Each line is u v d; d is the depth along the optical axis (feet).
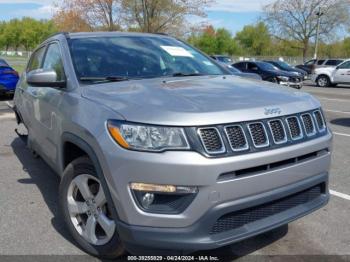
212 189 9.19
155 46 15.37
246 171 9.64
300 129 10.69
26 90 18.16
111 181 9.76
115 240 10.75
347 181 18.29
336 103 50.93
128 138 9.48
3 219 14.05
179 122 9.23
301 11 172.35
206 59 15.99
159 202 9.43
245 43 295.07
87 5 128.77
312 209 11.16
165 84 12.05
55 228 13.35
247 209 9.97
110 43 14.79
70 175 11.78
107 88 11.77
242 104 10.14
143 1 123.95
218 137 9.34
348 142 26.76
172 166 9.09
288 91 12.00
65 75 13.28
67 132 11.84
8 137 26.58
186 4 126.00
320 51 218.79
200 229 9.32
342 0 168.45
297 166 10.47
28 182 17.79
